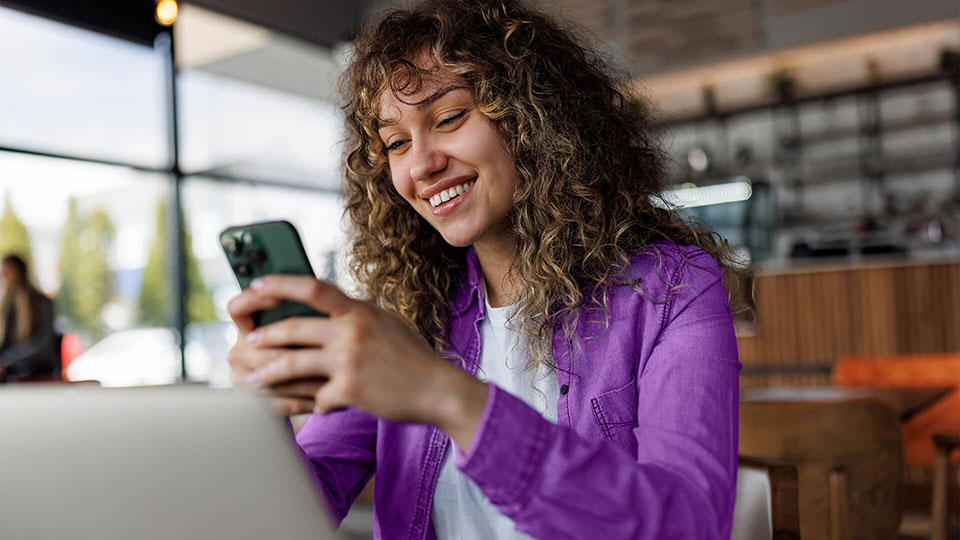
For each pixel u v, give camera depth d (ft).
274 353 1.65
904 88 25.46
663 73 25.21
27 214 15.28
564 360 3.28
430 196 3.23
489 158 3.17
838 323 16.03
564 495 1.75
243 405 1.42
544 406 3.30
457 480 3.27
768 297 16.67
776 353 16.57
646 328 3.07
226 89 21.54
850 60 24.36
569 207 3.27
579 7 21.63
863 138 26.73
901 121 26.22
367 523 5.82
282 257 1.99
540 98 3.25
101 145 15.93
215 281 17.76
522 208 3.28
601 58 3.85
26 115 15.07
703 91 27.02
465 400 1.69
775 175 27.91
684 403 2.49
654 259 3.17
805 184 27.43
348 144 3.86
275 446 1.42
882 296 15.62
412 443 3.40
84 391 1.49
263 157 21.39
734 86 26.53
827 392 8.29
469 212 3.22
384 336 1.65
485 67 3.09
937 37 22.56
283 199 20.63
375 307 1.71
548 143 3.23
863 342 15.78
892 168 26.00
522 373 3.38
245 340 1.70
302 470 1.44
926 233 23.03
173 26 16.87
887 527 5.32
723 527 2.08
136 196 16.75
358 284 4.09
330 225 21.54
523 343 3.39
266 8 18.48
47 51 15.40
